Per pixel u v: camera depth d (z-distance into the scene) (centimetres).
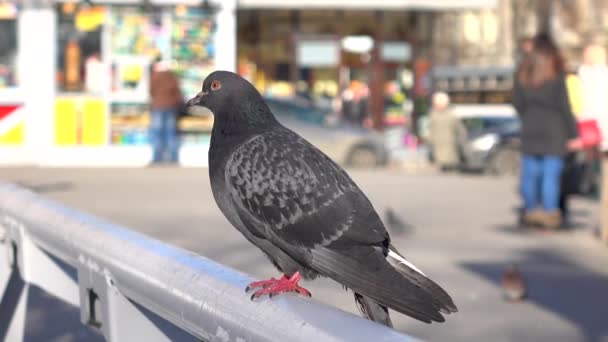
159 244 300
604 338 677
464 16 3181
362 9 2697
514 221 1311
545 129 1198
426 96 2905
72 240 345
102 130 2198
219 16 2227
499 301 792
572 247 1091
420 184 1920
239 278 253
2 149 2161
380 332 204
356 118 2884
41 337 523
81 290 344
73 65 2186
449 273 915
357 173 2242
